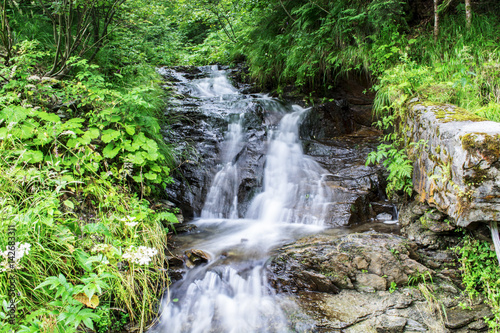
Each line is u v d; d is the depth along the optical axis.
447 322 2.37
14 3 4.62
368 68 5.39
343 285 2.76
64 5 4.02
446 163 2.59
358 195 4.02
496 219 2.26
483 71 3.68
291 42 6.61
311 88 6.56
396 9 5.28
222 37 9.90
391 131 5.04
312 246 3.08
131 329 2.51
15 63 3.64
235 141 5.29
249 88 7.42
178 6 8.62
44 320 1.99
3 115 3.01
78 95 3.62
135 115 3.73
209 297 2.84
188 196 4.49
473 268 2.70
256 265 3.09
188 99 6.15
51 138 3.12
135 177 3.46
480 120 2.62
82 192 3.20
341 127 5.89
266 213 4.29
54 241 2.47
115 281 2.54
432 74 4.02
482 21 4.62
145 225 3.12
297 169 4.84
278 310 2.63
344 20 5.66
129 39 6.65
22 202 2.68
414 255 2.91
